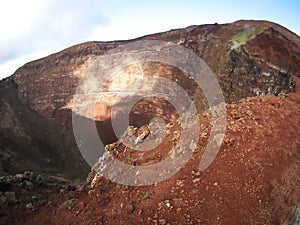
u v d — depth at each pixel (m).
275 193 10.00
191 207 9.69
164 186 10.59
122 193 11.05
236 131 11.65
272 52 35.44
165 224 9.36
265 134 11.56
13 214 11.54
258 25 41.53
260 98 13.79
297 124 12.34
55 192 13.28
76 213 10.88
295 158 11.04
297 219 9.36
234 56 38.31
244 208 9.60
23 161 40.59
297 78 27.95
